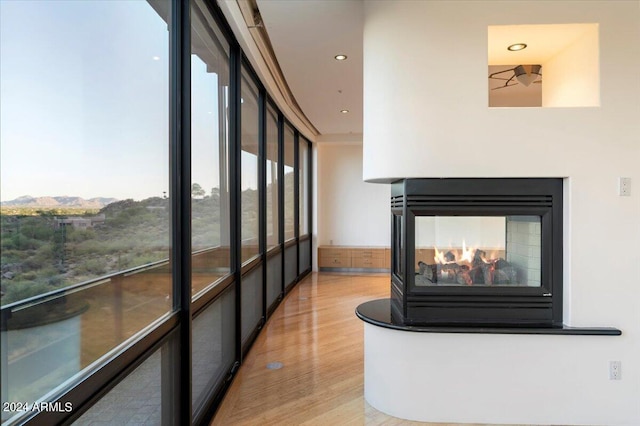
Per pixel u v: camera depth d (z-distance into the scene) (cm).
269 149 482
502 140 241
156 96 173
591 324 234
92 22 123
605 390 231
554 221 242
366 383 265
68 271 112
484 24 240
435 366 238
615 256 234
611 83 235
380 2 253
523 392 234
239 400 266
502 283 251
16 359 92
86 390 118
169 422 188
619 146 235
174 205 194
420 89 245
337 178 859
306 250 779
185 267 200
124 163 144
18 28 93
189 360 202
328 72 419
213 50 258
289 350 363
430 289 249
